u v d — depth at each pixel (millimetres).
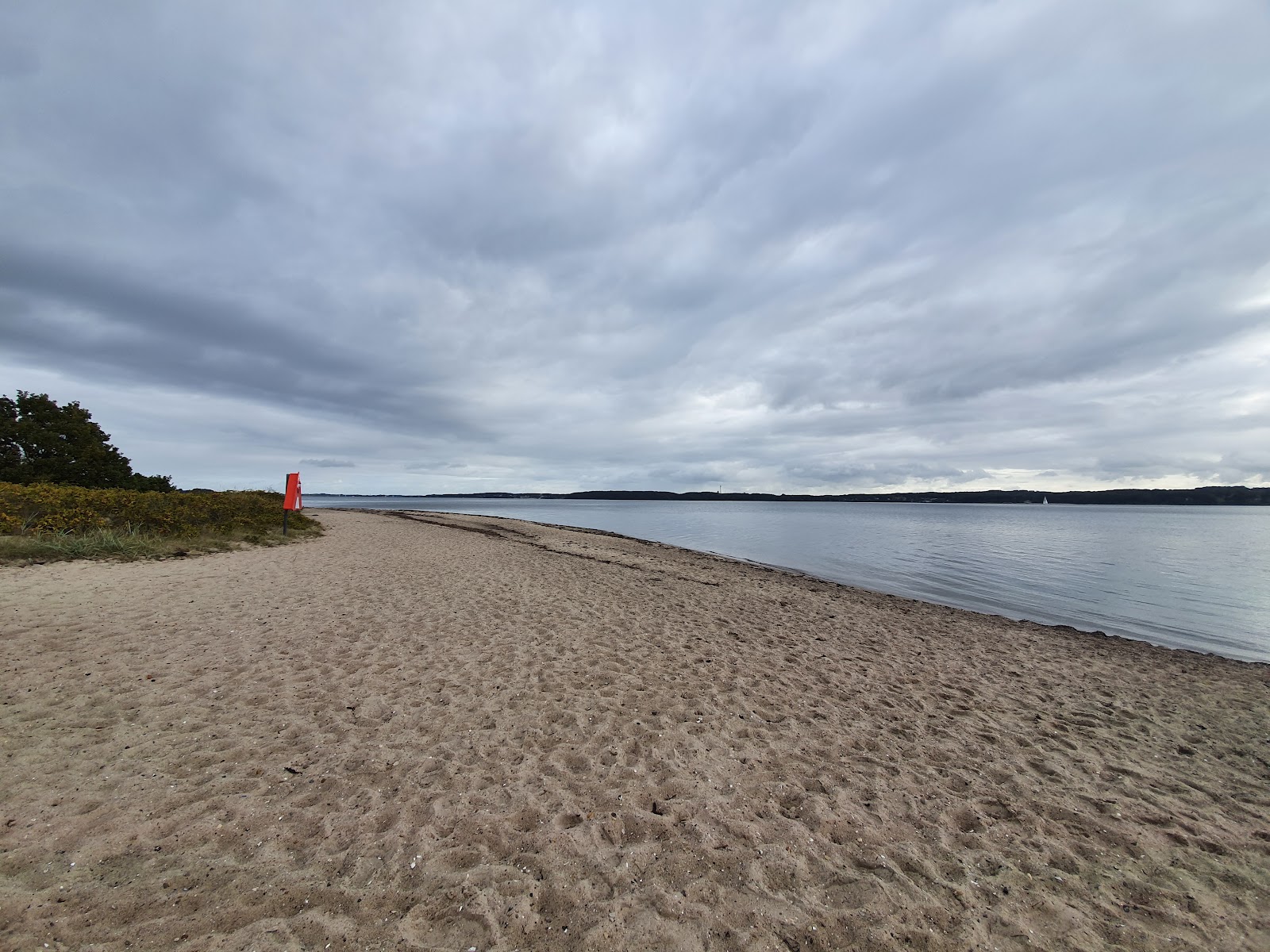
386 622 7406
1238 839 3518
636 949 2324
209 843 2787
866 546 27781
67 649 5426
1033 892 2871
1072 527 45156
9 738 3672
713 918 2529
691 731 4641
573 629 7750
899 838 3285
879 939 2469
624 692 5445
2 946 2045
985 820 3553
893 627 9680
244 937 2217
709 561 19031
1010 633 9883
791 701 5520
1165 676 7664
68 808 2971
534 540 23016
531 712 4812
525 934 2357
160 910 2316
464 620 7852
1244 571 19344
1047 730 5297
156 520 12844
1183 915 2771
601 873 2777
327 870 2654
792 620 9508
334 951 2191
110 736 3822
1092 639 9867
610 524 46656
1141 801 3967
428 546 17766
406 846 2879
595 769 3885
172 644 5816
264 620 6992
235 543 13680
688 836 3146
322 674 5344
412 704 4789
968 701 6004
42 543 10070
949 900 2758
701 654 6977
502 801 3373
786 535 35375
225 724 4156
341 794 3338
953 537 33438
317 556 13180
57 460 18938
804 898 2703
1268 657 9812
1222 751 5062
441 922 2383
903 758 4426
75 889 2383
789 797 3672
